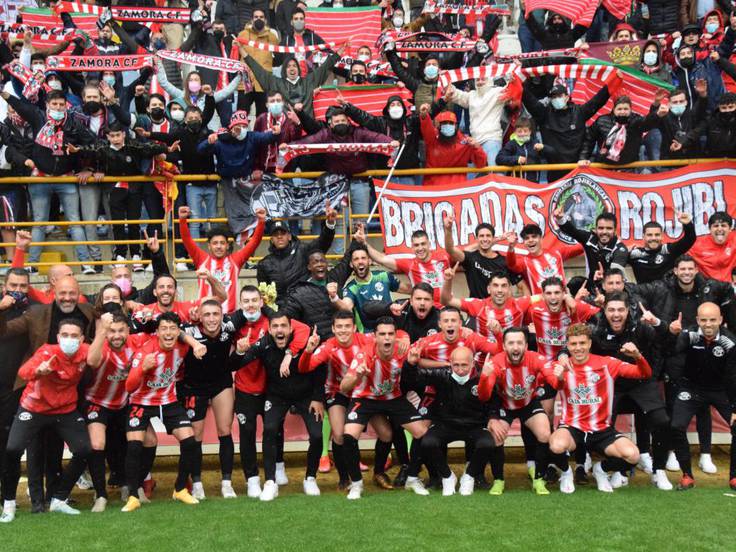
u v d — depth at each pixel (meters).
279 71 15.60
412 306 9.92
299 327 9.48
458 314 9.34
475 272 10.98
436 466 9.23
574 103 12.93
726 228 11.28
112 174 12.20
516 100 12.91
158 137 12.16
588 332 9.20
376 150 11.87
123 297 10.07
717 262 11.49
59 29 14.42
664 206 12.15
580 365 9.19
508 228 12.05
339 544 7.16
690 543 7.15
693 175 12.16
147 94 13.55
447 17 15.37
